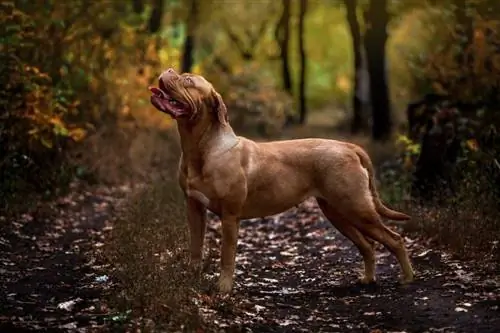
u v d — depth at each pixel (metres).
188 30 27.45
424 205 11.67
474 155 11.22
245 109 26.84
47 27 13.83
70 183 14.45
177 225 10.68
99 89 16.27
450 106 12.77
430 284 8.61
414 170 12.70
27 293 8.28
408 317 7.58
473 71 12.66
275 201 8.37
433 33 16.86
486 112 11.98
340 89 48.31
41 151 13.51
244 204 8.27
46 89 12.65
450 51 13.48
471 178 11.02
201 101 8.02
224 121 8.12
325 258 10.24
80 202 13.60
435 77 13.57
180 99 7.93
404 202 11.95
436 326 7.29
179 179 8.41
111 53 17.05
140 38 17.73
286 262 10.11
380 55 22.92
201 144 8.11
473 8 12.80
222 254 8.24
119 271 8.71
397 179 13.52
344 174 8.41
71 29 14.79
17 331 6.86
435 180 12.13
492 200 10.44
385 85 22.98
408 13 21.67
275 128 27.16
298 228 12.19
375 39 22.81
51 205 12.98
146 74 17.84
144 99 17.41
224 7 33.25
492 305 7.75
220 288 8.18
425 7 17.39
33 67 12.42
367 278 8.84
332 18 39.88
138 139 16.66
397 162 14.84
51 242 10.83
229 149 8.10
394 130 23.66
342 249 10.62
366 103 33.03
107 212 12.98
